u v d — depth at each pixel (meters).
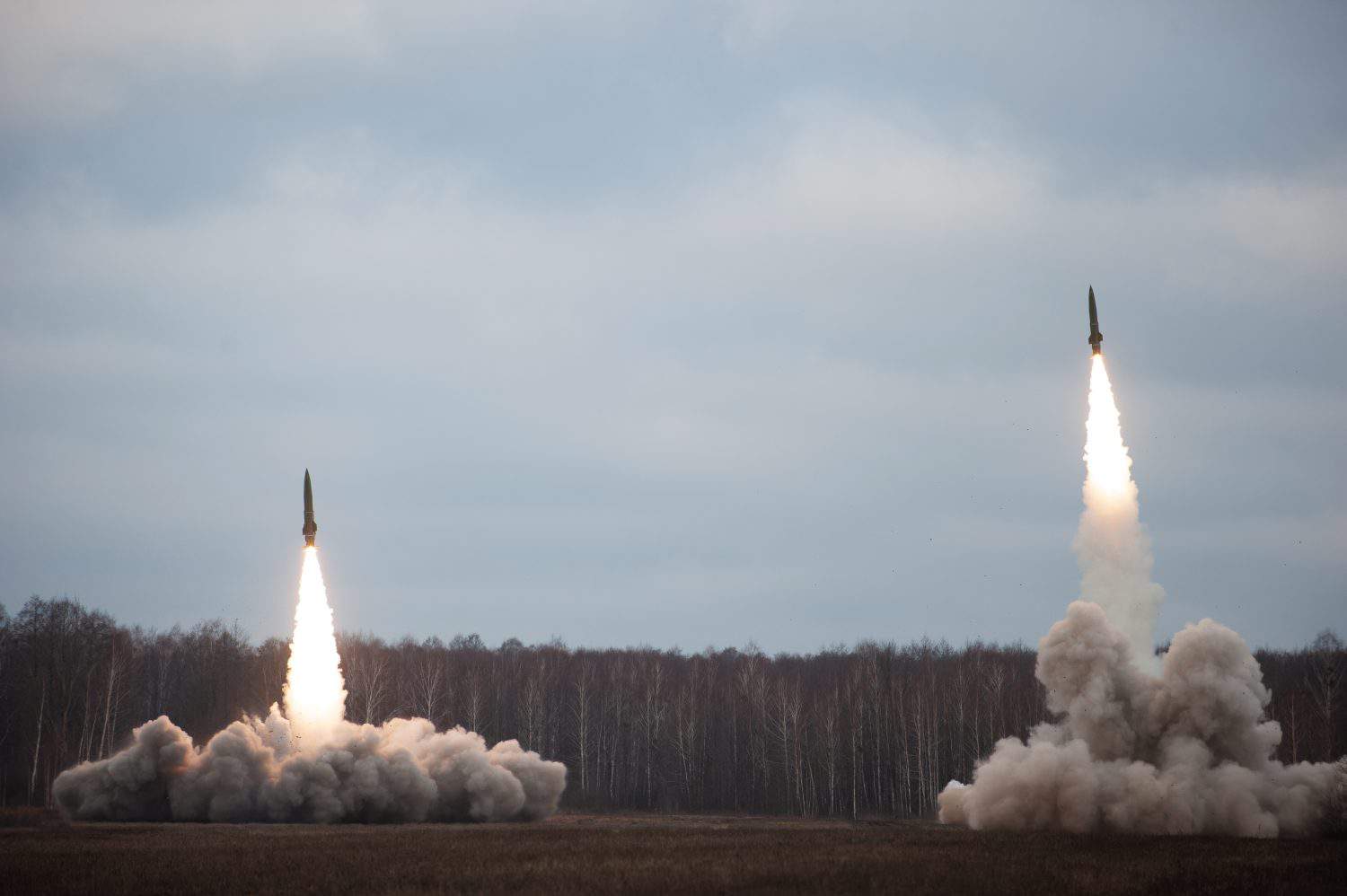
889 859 161.62
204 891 141.62
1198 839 180.50
